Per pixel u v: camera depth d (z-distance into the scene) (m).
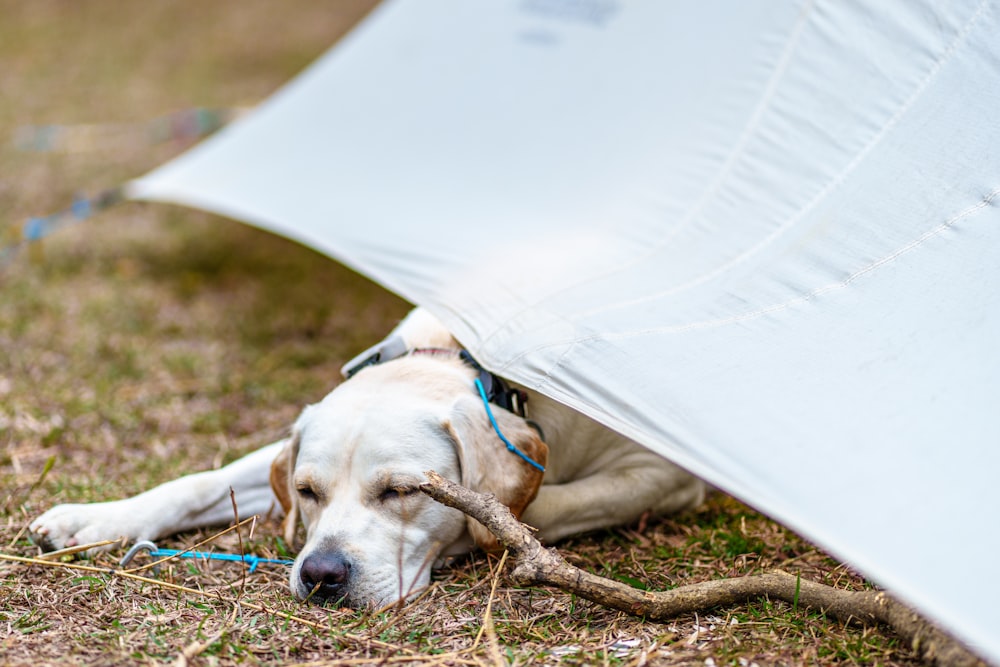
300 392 4.86
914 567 1.97
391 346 3.37
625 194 3.76
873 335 2.56
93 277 6.53
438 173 4.60
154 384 4.92
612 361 2.74
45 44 14.67
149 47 14.51
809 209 3.14
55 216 6.35
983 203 2.84
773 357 2.59
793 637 2.49
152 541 3.24
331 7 16.91
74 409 4.48
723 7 3.96
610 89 4.27
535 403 3.24
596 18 4.57
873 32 3.41
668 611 2.57
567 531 3.23
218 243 7.38
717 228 3.30
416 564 2.89
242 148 5.79
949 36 3.28
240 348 5.48
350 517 2.82
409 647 2.50
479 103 4.82
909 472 2.17
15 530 3.31
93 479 3.74
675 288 3.06
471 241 3.92
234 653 2.46
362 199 4.68
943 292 2.62
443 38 5.32
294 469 3.07
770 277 2.92
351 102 5.48
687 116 3.80
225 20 16.16
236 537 3.34
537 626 2.61
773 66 3.60
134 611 2.72
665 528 3.43
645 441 2.45
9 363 5.02
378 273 3.87
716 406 2.48
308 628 2.61
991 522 2.04
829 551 2.08
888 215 2.95
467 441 2.89
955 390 2.33
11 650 2.45
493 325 3.10
